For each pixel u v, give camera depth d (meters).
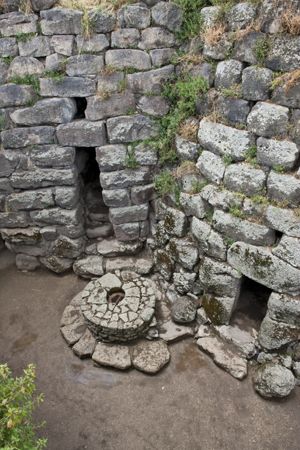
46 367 3.92
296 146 2.88
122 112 3.92
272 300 3.38
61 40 3.57
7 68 3.74
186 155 3.76
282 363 3.58
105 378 3.80
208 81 3.42
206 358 3.95
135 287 4.20
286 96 2.83
